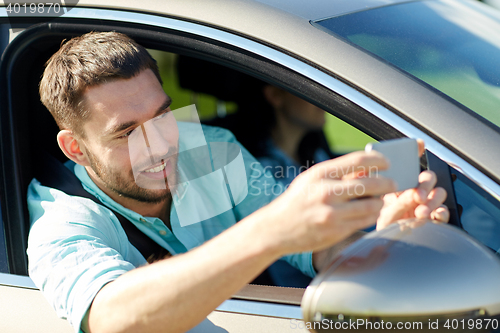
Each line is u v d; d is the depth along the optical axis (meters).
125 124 1.15
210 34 1.11
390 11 1.25
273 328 0.91
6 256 1.20
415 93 0.94
